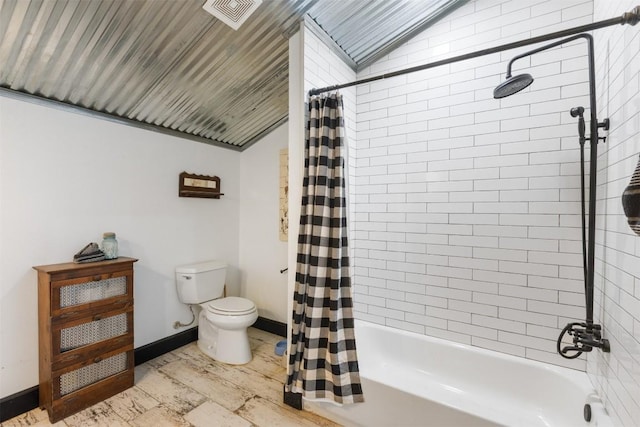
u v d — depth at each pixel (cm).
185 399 193
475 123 193
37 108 184
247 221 320
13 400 172
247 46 193
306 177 183
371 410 163
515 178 180
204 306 256
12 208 174
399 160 220
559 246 169
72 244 199
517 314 180
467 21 195
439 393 186
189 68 200
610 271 132
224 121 274
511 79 131
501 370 179
